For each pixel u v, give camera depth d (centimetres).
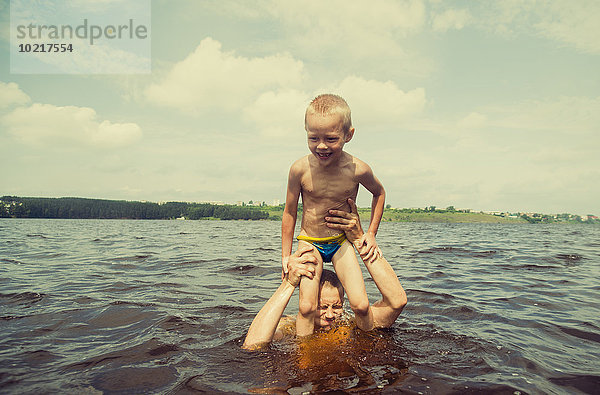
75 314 448
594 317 457
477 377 274
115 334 376
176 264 903
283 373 280
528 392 250
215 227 3909
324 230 384
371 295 596
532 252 1314
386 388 255
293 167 385
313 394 245
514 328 407
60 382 262
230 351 328
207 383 262
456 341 357
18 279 682
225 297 560
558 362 308
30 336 366
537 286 661
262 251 1252
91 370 284
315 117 337
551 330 401
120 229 2992
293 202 394
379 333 380
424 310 486
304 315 362
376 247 396
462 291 609
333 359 309
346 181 377
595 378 274
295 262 372
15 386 254
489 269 873
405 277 745
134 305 494
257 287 643
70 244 1466
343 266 382
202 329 396
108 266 863
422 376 275
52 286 620
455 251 1320
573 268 903
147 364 297
